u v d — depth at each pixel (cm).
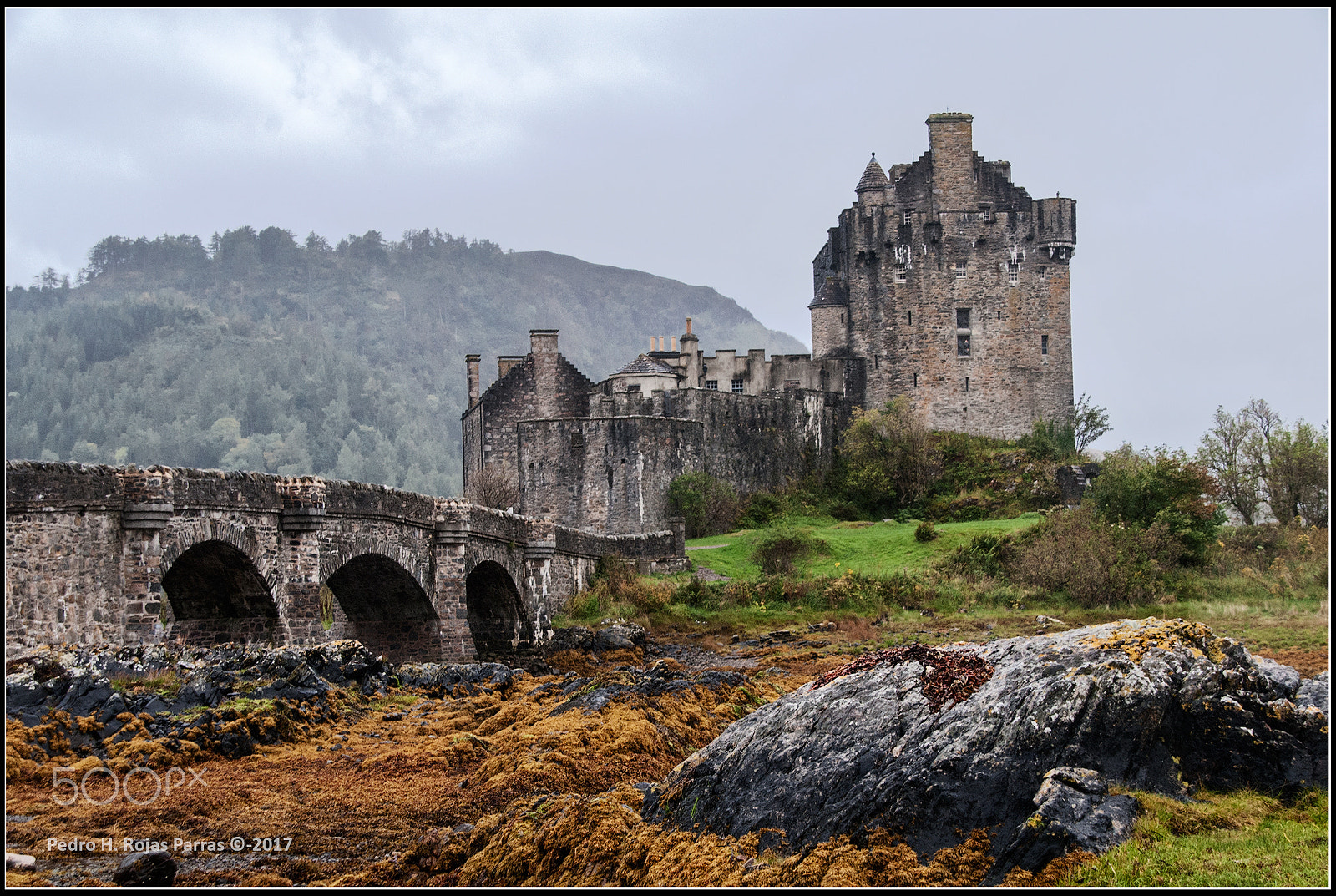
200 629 3269
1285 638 3878
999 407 9756
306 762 2173
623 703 2455
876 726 1630
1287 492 6412
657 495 8338
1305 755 1565
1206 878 1326
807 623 5488
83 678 2211
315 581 3247
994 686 1625
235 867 1644
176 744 2116
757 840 1539
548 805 1730
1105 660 1617
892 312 9875
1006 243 9856
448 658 4047
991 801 1480
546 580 5081
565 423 8425
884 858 1436
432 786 2025
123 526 2647
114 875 1548
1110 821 1428
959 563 6269
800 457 9400
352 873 1631
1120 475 6238
